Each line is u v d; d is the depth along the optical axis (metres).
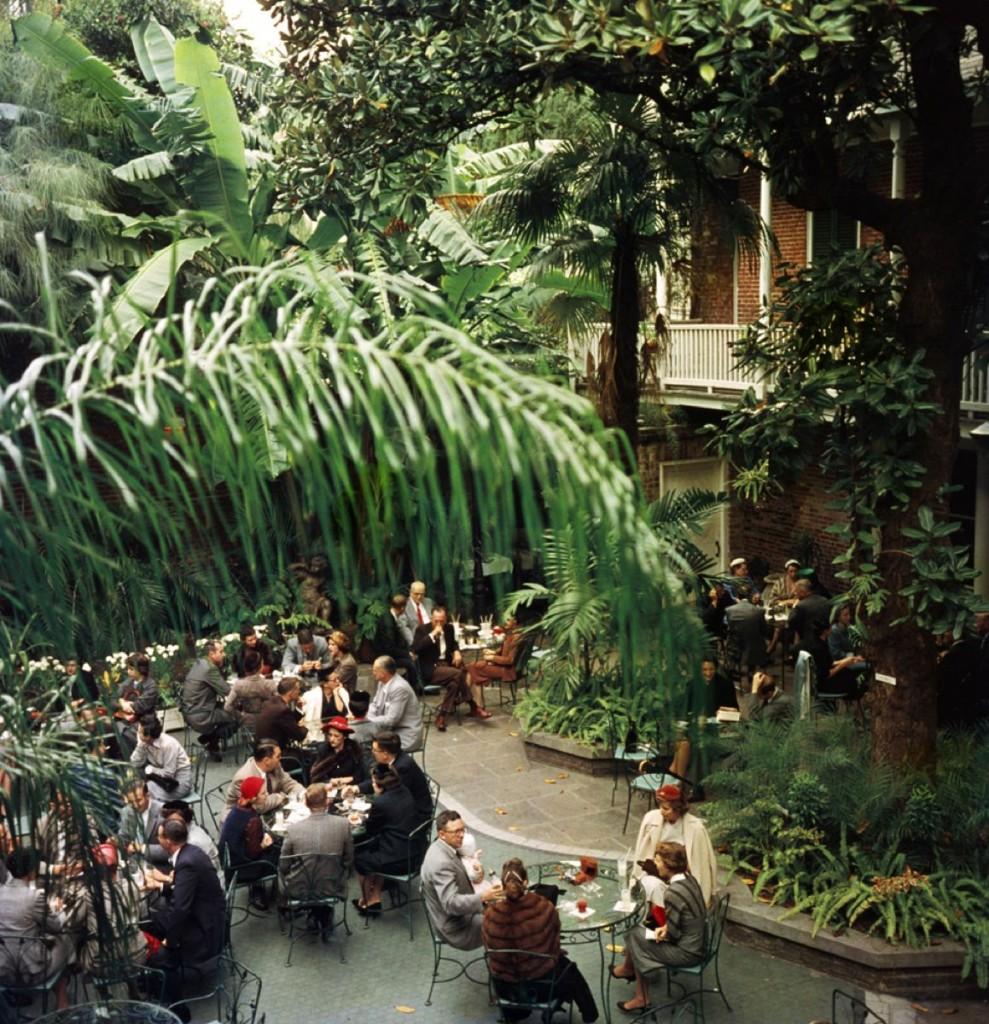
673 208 16.47
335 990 10.36
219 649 15.59
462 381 1.98
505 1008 9.74
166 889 9.64
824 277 11.28
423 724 17.33
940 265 11.05
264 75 21.80
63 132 18.89
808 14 8.45
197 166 16.59
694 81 10.22
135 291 15.42
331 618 18.14
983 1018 9.75
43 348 15.45
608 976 10.44
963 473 20.12
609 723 15.00
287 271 2.16
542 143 18.11
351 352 2.09
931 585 10.59
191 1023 9.77
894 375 10.59
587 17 8.76
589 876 11.31
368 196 12.43
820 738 12.69
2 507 2.10
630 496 1.91
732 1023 9.76
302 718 14.78
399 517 2.06
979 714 14.39
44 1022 7.39
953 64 10.61
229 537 2.21
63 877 3.90
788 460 11.18
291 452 2.06
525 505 1.92
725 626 18.64
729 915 11.02
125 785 3.63
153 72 18.52
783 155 11.12
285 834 11.41
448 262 17.25
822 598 17.06
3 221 16.44
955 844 10.95
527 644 17.66
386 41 11.46
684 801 10.45
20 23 16.55
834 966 10.41
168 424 2.07
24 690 3.16
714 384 21.72
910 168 19.20
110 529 2.12
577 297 20.09
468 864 10.43
